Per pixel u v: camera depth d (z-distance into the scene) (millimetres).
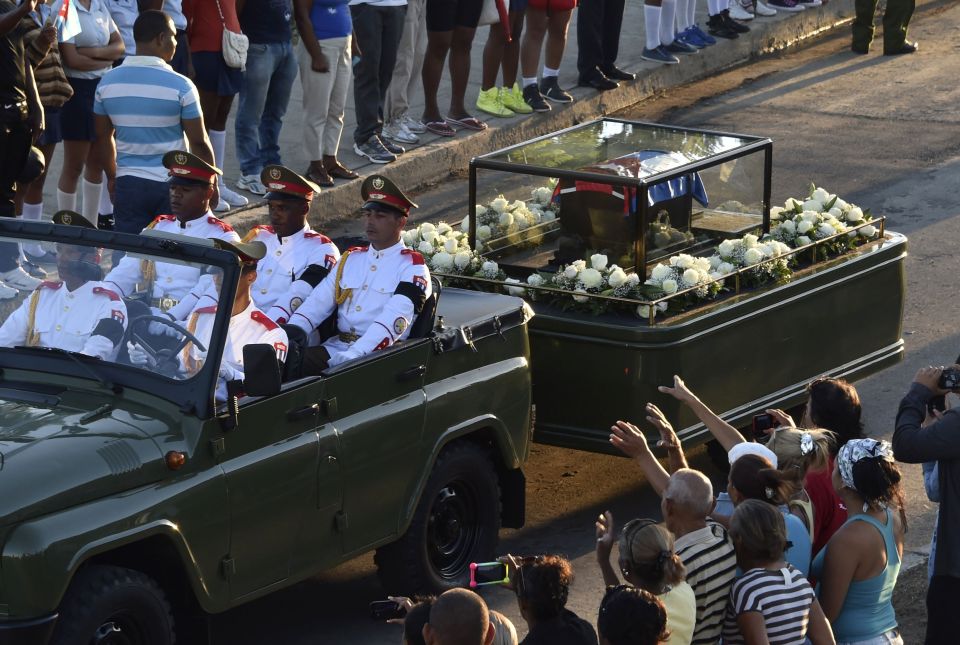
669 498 20891
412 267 27656
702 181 32969
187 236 24344
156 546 22703
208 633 23594
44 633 20797
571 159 33406
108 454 22000
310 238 30594
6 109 35156
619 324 30203
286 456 24172
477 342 28031
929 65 71812
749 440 33219
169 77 36781
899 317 35594
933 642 23562
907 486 33062
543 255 33219
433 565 27625
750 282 32156
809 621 20641
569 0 58906
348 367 25344
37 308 24406
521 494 29500
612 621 18109
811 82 68688
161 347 23547
